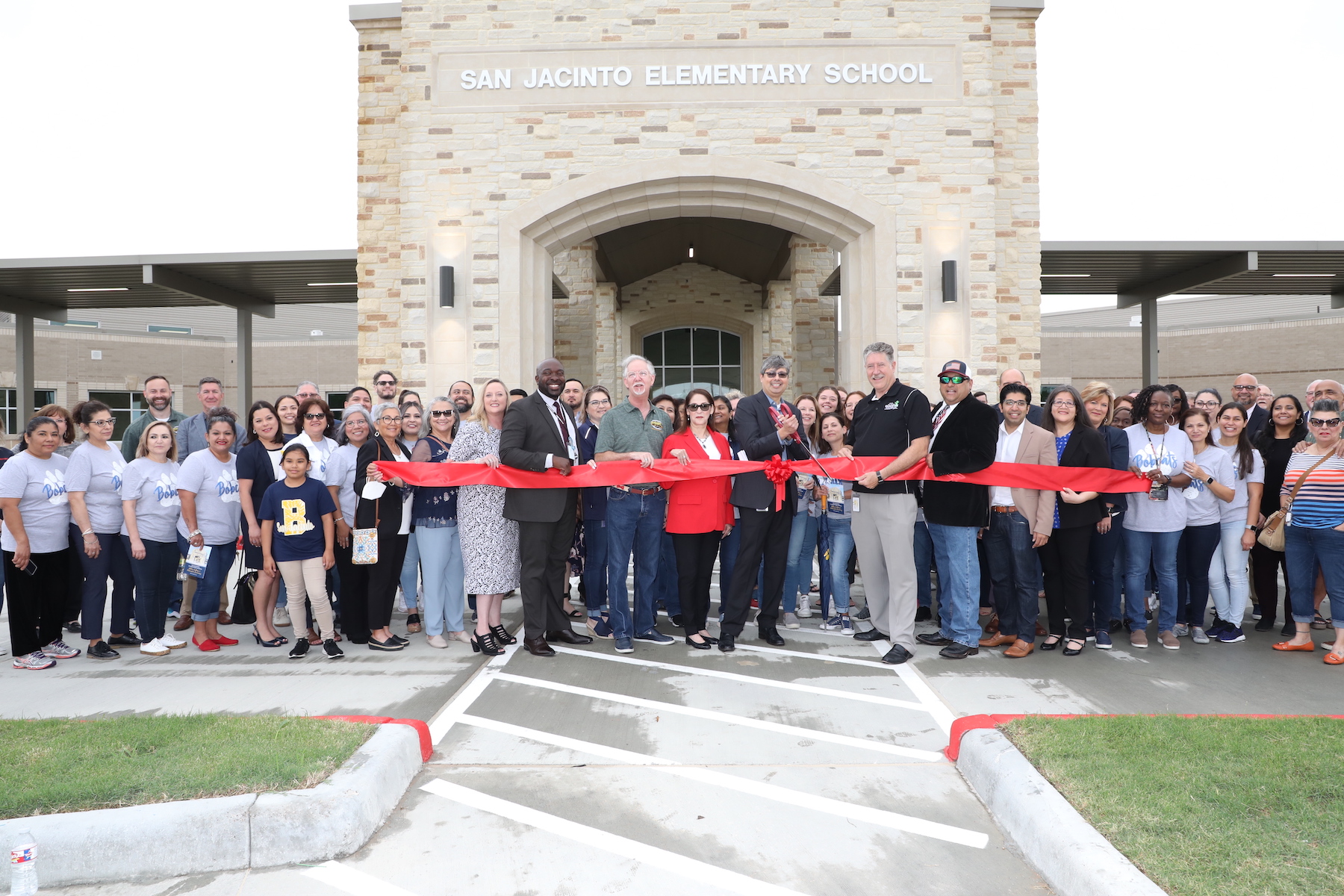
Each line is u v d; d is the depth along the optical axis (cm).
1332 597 575
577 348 1602
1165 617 620
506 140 969
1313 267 1393
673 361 1970
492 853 321
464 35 969
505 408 657
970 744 390
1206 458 639
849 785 379
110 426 622
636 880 301
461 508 612
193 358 3319
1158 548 618
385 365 1059
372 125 1057
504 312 969
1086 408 631
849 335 1005
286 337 3606
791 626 711
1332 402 580
